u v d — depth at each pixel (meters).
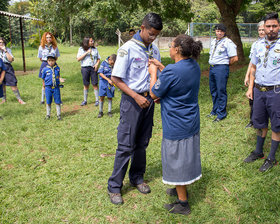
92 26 42.19
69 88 9.74
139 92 3.07
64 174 3.87
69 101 7.95
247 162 4.00
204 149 4.44
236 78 8.90
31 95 8.62
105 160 4.27
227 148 4.45
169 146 2.79
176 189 3.09
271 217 2.85
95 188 3.53
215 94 5.91
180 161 2.77
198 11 34.94
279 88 3.54
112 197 3.26
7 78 7.43
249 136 4.89
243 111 6.10
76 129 5.66
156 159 4.23
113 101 7.88
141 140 3.34
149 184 3.60
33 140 5.12
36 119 6.29
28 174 3.90
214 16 35.19
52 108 7.28
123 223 2.93
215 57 5.61
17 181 3.70
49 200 3.30
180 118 2.71
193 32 25.86
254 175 3.62
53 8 8.59
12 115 6.54
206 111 6.41
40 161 4.25
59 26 9.11
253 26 27.69
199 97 7.50
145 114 3.19
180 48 2.60
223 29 5.57
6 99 8.12
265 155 4.16
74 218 2.98
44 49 7.45
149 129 3.32
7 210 3.12
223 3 11.82
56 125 5.90
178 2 12.78
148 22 2.84
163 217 2.96
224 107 5.71
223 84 5.61
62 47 38.72
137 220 2.93
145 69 3.06
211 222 2.87
